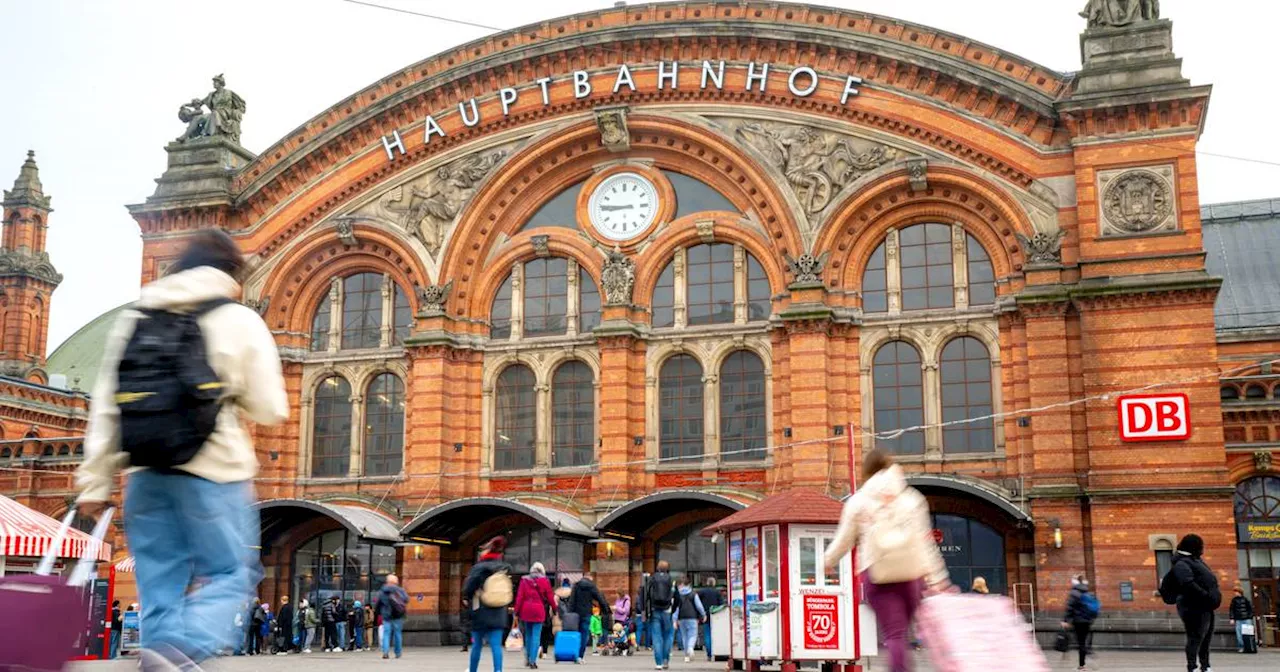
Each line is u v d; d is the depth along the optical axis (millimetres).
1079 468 40750
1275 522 51625
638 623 44438
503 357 48438
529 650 29078
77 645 8805
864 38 45125
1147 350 40094
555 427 47625
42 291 80375
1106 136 41750
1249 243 71312
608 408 46062
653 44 47625
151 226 51812
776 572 27344
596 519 45438
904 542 10109
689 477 45562
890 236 45156
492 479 47688
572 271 48312
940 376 43906
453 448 47688
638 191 48094
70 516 9680
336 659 35906
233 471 6422
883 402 44250
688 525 45656
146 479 6262
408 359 48750
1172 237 40625
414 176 49844
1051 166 42906
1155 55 41688
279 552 49062
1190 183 40812
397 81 50156
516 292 48812
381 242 49656
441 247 48812
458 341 48250
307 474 49906
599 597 34156
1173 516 39031
